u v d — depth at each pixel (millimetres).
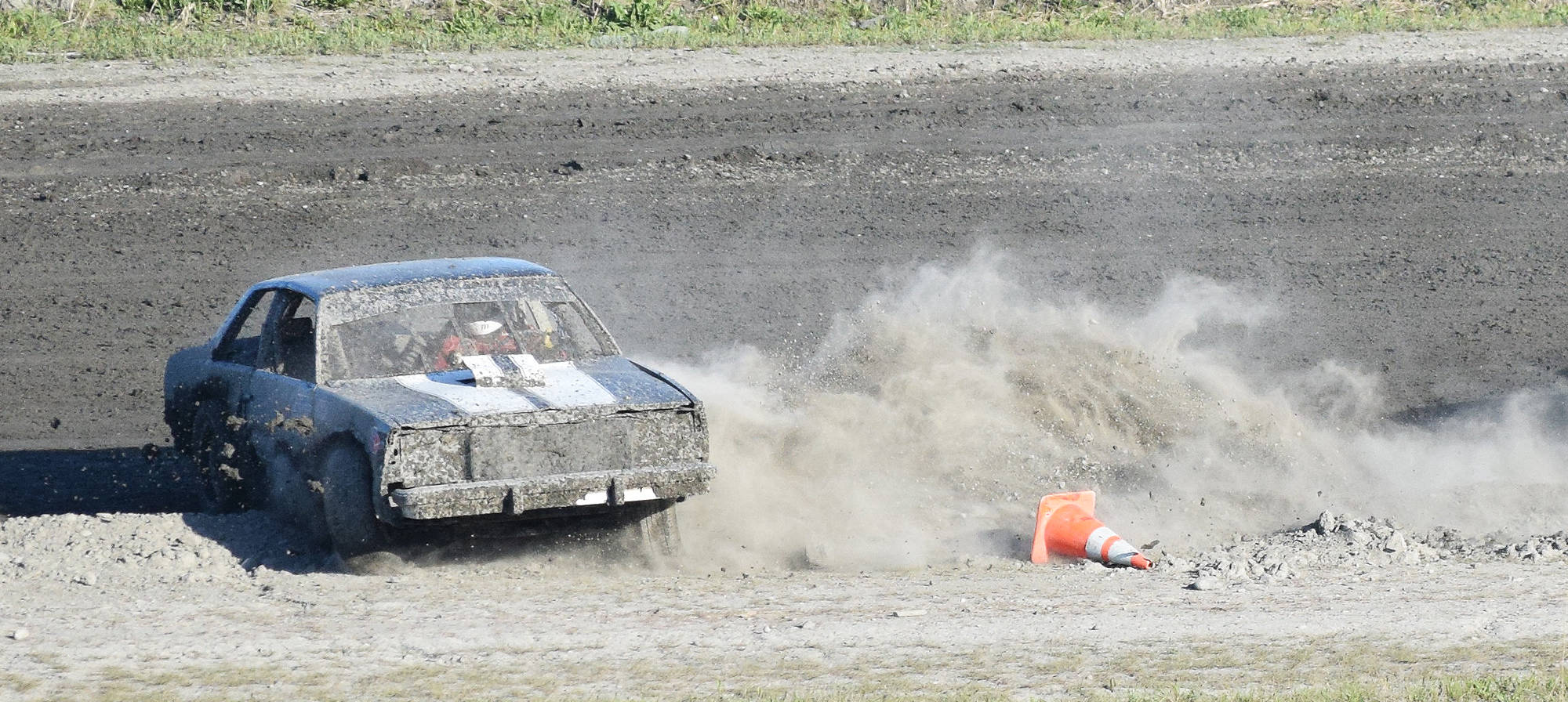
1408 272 63719
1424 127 87875
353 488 31203
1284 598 28828
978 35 114000
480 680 23688
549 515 31031
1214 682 23359
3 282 61375
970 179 78312
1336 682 23234
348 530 31344
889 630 26594
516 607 28344
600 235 68750
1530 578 30188
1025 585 30406
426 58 104938
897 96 95375
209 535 34219
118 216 70438
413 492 29531
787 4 122312
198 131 85188
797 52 108688
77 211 71125
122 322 56969
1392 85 98312
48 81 96562
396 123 87562
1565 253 66000
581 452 30938
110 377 51094
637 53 107500
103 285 61281
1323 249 67062
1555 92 94938
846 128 87500
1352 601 28438
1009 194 75812
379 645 25641
